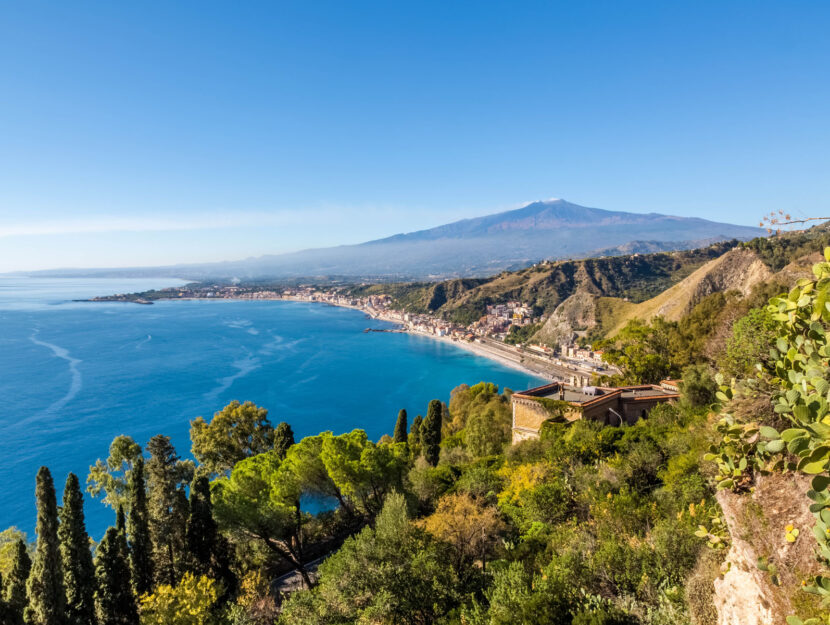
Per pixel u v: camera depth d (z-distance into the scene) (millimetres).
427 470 42375
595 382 72062
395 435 62594
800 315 6969
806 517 6633
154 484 34594
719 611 8352
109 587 26859
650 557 16844
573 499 27719
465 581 22562
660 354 65312
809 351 6562
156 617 25078
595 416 44969
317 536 40688
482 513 26969
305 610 22219
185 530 33219
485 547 25312
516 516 28469
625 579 16484
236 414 51094
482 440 57219
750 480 8102
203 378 176125
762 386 8062
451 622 18312
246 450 52781
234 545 37656
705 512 16859
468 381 187500
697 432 28266
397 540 23844
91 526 78750
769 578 6871
